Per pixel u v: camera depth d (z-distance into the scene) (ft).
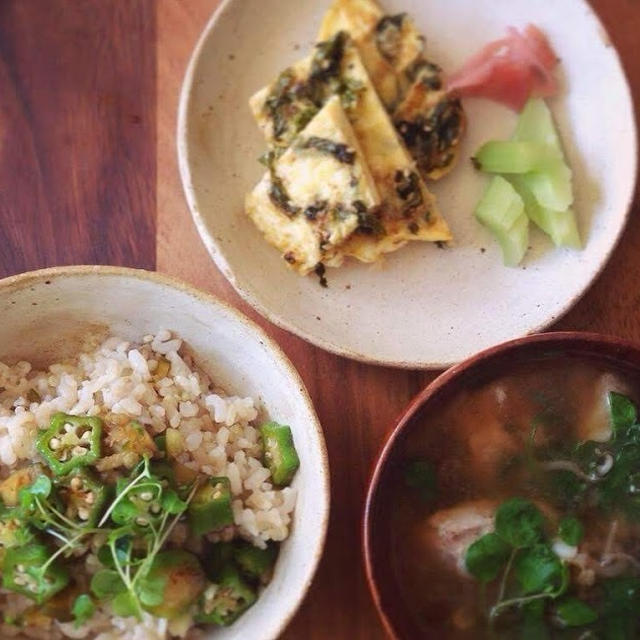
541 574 1.24
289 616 1.19
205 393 1.40
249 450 1.36
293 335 1.49
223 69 1.54
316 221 1.47
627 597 1.27
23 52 1.57
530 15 1.55
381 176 1.50
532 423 1.33
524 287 1.51
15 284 1.28
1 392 1.36
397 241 1.50
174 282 1.30
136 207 1.53
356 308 1.50
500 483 1.31
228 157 1.54
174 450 1.31
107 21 1.58
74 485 1.24
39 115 1.55
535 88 1.55
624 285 1.52
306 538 1.26
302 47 1.57
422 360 1.44
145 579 1.20
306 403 1.27
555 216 1.50
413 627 1.27
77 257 1.51
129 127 1.55
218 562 1.28
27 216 1.51
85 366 1.39
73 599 1.25
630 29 1.60
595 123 1.53
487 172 1.55
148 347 1.39
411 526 1.30
